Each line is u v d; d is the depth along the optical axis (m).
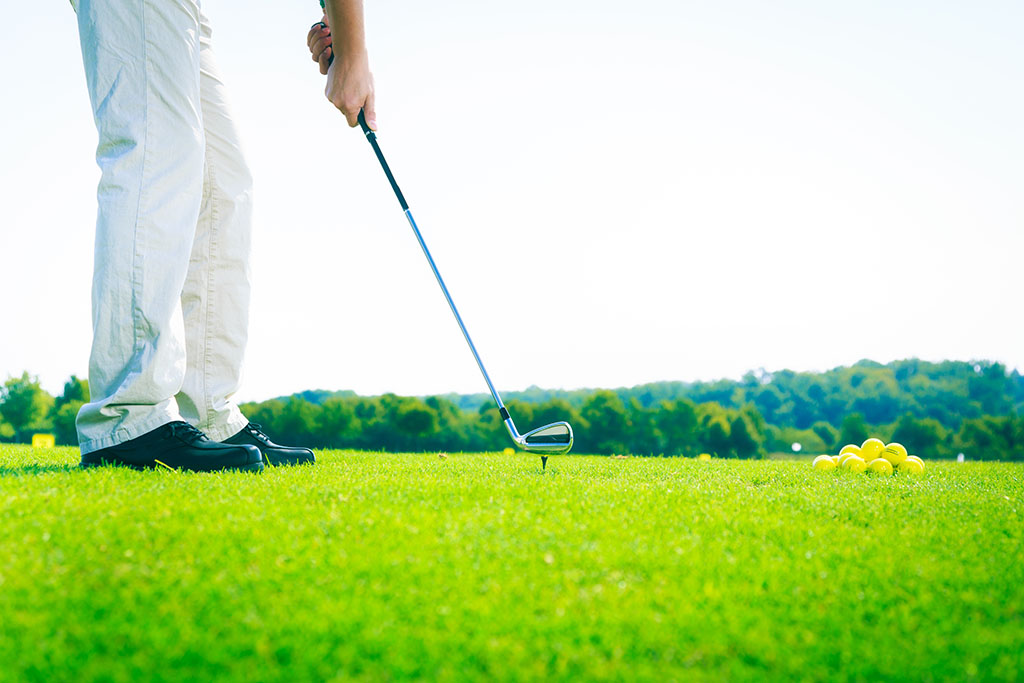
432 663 1.01
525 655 1.04
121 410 2.70
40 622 1.09
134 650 1.02
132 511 1.74
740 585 1.34
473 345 3.56
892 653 1.08
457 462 3.79
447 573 1.34
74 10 2.98
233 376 3.29
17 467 2.86
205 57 3.23
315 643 1.05
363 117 3.75
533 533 1.66
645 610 1.20
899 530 1.87
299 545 1.48
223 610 1.16
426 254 3.72
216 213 3.23
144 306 2.69
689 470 3.65
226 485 2.23
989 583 1.41
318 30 3.76
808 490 2.68
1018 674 1.02
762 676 1.01
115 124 2.75
